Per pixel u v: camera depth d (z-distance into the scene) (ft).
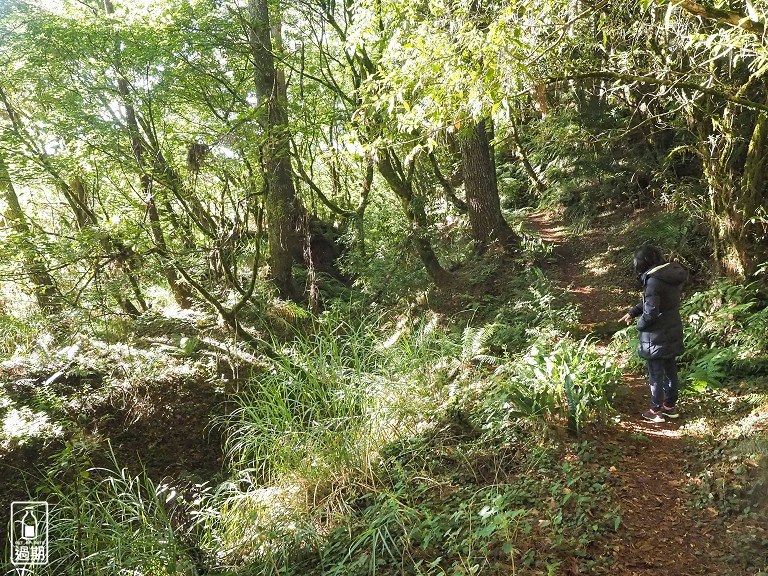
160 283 32.55
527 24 14.93
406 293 36.78
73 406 23.43
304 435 18.69
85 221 34.22
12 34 29.81
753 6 11.93
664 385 17.83
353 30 27.73
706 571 10.82
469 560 11.55
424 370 22.71
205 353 27.50
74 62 29.89
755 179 21.91
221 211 29.37
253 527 15.97
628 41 22.17
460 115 15.64
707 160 23.86
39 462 20.75
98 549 15.43
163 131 32.22
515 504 13.78
